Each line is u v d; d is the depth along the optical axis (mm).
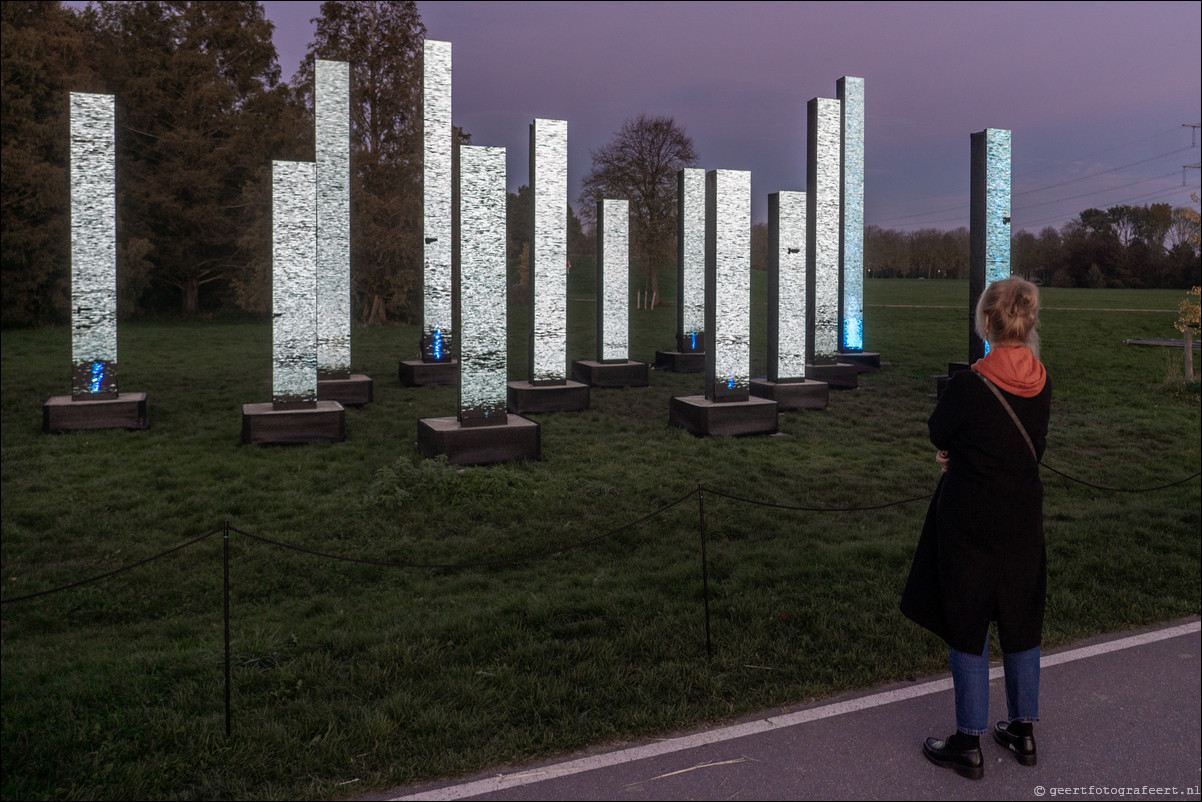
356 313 40844
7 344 28109
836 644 5512
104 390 14391
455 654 5559
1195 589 6562
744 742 4227
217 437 14008
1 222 35094
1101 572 7016
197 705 4824
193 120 43438
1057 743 4176
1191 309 18797
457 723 4461
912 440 14523
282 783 3967
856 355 23359
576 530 9438
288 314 13820
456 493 10555
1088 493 10875
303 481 11422
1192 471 12273
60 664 5973
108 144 14164
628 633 5762
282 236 13766
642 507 10344
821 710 4574
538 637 5902
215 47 45500
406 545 9055
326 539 9258
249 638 6074
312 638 5965
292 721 4566
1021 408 3844
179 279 45531
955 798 3670
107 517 9930
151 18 44562
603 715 4562
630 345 32625
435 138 18984
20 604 7637
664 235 49844
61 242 35844
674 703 4676
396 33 39969
